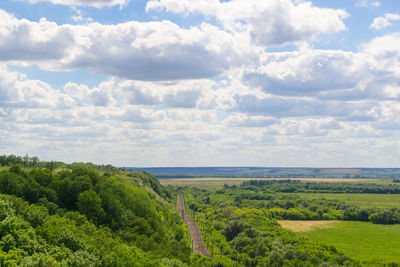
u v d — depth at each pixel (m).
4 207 108.06
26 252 86.62
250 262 198.25
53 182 167.50
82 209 154.00
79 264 89.62
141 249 132.12
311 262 185.62
